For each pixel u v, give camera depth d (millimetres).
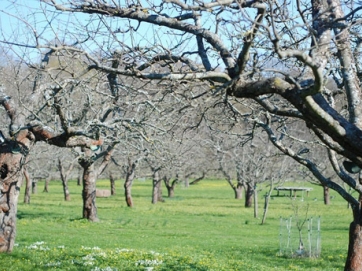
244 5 9523
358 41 11438
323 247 31797
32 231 32344
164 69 11680
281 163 47312
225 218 49062
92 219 39031
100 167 39656
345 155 9164
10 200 18656
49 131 17734
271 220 48219
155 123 19406
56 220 39031
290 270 23016
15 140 17906
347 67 10008
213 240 33375
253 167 49094
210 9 9180
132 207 57281
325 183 12281
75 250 22547
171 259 21641
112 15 9867
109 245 27172
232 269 21000
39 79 17359
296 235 37844
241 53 7969
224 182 118000
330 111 7891
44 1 9656
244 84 8266
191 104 10211
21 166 18312
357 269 14867
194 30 9312
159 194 69000
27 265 17516
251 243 32719
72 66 13117
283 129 13805
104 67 9656
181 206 61812
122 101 16625
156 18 9656
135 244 28797
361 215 14672
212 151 49281
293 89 7781
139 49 10656
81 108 19875
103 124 16797
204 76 8500
